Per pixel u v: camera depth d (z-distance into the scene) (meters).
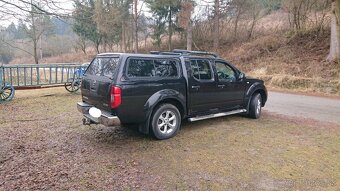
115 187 3.78
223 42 27.88
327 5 18.59
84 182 3.91
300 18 20.23
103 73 5.52
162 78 5.65
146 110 5.41
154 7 30.39
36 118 7.57
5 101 10.12
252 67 19.36
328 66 15.02
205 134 6.18
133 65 5.30
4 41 8.48
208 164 4.56
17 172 4.21
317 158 4.82
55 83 11.84
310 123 7.21
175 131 5.95
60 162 4.59
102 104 5.36
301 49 18.42
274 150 5.20
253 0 24.34
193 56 6.33
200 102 6.39
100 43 40.75
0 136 5.94
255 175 4.18
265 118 7.77
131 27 34.78
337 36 15.00
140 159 4.75
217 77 6.68
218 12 24.91
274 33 22.88
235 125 6.95
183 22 25.28
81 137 5.92
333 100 11.22
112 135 6.07
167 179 4.03
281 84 15.16
